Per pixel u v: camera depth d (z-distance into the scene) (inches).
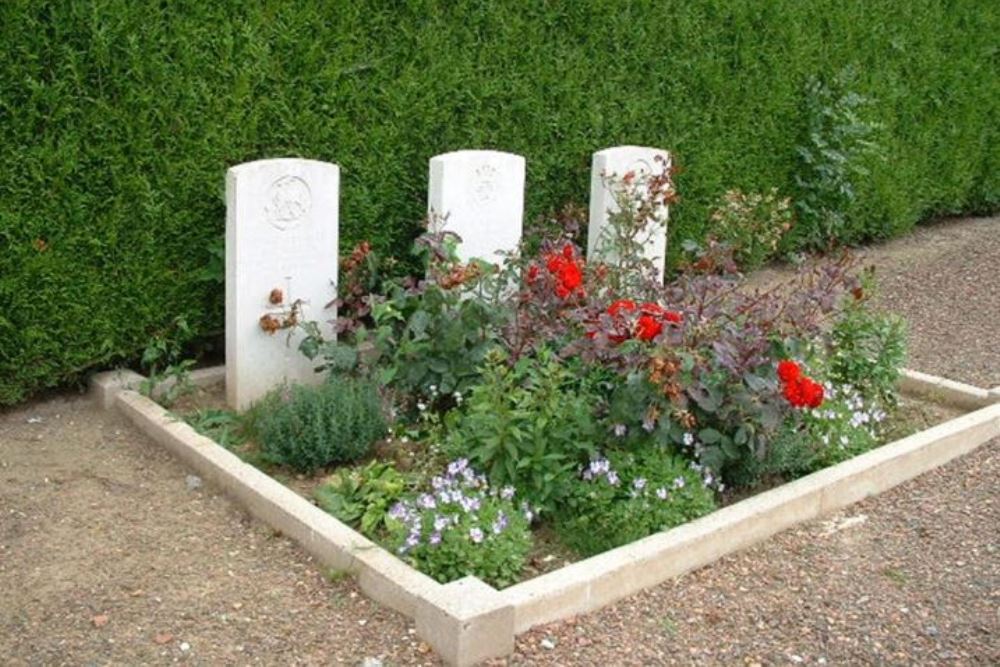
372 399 204.1
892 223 411.5
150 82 218.5
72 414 220.7
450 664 143.3
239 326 218.2
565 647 149.5
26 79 202.8
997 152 463.5
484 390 182.2
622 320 186.9
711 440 185.8
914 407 245.3
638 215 264.4
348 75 247.6
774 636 155.9
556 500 179.8
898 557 179.8
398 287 226.5
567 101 290.8
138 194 220.5
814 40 359.9
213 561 168.4
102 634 148.6
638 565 163.3
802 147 362.9
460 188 243.9
